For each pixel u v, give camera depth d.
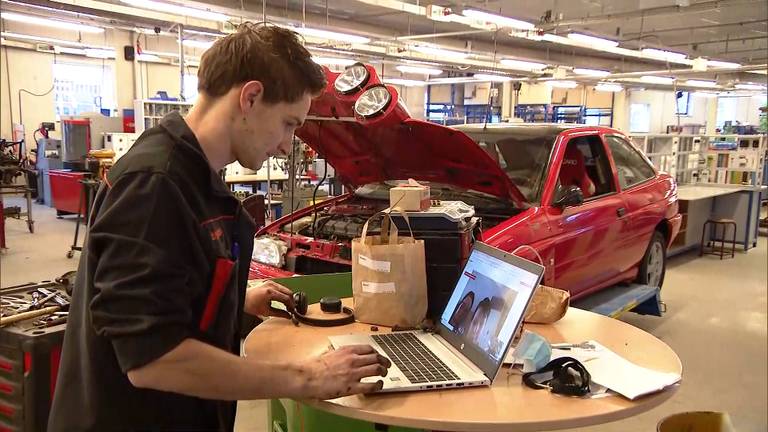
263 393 1.12
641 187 4.50
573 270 3.62
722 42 13.30
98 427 1.11
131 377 1.01
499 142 3.98
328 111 3.02
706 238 7.68
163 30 9.47
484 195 3.55
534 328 1.85
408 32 10.95
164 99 9.92
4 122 11.97
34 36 11.26
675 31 11.86
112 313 0.99
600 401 1.34
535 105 13.73
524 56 13.08
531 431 1.23
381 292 1.85
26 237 7.96
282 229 3.59
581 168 4.04
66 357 1.17
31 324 2.24
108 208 1.04
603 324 1.90
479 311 1.60
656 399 1.36
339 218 3.47
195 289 1.09
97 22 9.47
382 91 2.85
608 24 10.99
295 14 9.17
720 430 2.20
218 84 1.16
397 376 1.42
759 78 15.77
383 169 3.56
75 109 13.02
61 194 9.38
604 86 15.00
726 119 21.31
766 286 5.95
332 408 1.30
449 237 1.91
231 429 1.34
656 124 19.62
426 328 1.81
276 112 1.19
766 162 10.42
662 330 4.58
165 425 1.13
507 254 1.60
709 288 5.85
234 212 1.24
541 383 1.40
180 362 1.02
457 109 15.95
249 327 2.27
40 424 2.17
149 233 1.02
